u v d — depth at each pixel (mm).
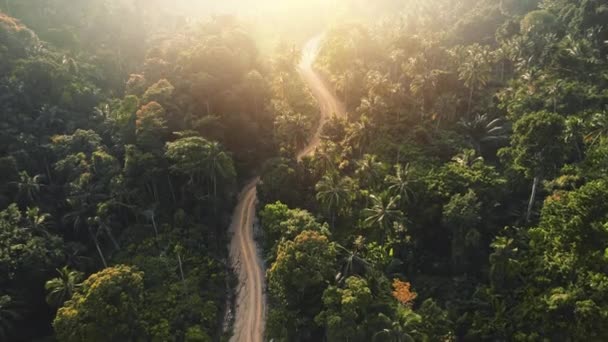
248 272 94500
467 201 86375
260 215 99062
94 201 102625
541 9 165125
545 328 68438
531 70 127688
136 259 91625
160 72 139625
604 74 116375
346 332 66688
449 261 91250
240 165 122312
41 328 89938
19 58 132500
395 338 66438
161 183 110438
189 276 90375
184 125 116500
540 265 76000
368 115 125812
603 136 93438
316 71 180250
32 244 89188
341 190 93625
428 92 129500
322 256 76062
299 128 122250
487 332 74312
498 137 115125
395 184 95062
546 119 82125
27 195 103188
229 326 83438
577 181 87500
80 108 132500
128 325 70500
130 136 116688
